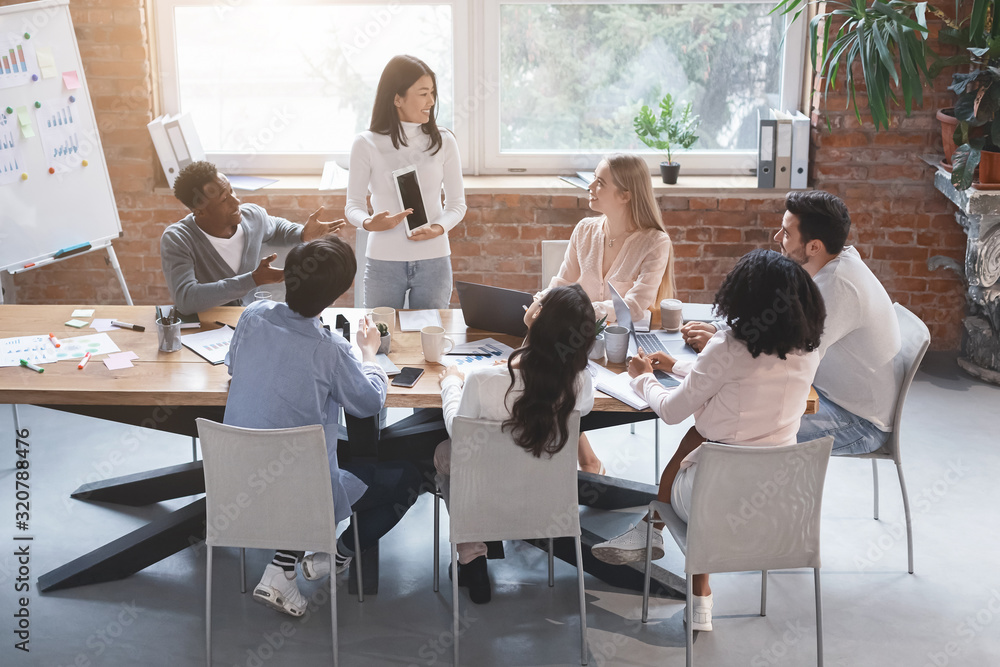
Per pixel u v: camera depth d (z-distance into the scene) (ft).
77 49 13.08
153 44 14.57
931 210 14.21
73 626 8.47
